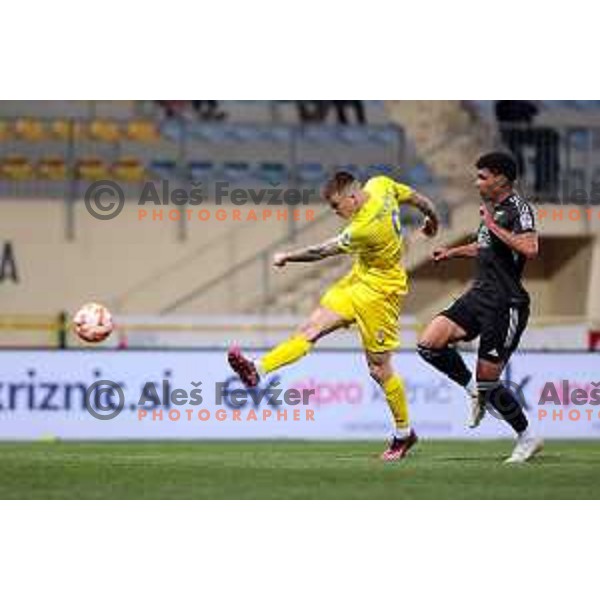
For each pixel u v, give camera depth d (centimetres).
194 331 7169
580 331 6894
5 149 7825
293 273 7706
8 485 3278
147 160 7962
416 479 3341
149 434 5775
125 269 7669
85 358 5756
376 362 3847
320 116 8206
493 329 3653
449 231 7600
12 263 7594
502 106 8031
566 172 7625
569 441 5684
